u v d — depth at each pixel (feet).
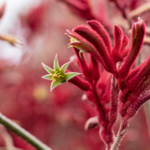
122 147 1.92
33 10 1.99
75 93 2.09
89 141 1.79
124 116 0.74
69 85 2.19
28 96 1.94
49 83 2.04
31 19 1.99
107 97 0.78
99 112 0.79
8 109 1.92
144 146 2.14
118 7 1.05
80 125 1.79
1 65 1.84
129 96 0.73
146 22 1.15
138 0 1.06
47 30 2.39
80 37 0.72
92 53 0.72
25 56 2.16
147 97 0.72
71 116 1.85
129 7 1.05
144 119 2.23
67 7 1.06
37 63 2.60
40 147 0.81
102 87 0.79
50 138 2.00
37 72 2.42
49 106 1.92
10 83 1.97
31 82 2.01
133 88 0.72
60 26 2.27
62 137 2.09
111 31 1.05
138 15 1.03
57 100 1.91
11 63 1.89
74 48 0.76
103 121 0.78
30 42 2.10
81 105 1.73
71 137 2.06
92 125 0.85
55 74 0.72
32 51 2.31
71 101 1.95
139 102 0.73
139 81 0.72
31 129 1.91
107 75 0.79
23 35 2.04
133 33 0.69
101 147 1.77
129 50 0.71
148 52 1.24
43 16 2.09
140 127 2.24
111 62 0.73
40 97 1.91
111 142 0.78
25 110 1.92
